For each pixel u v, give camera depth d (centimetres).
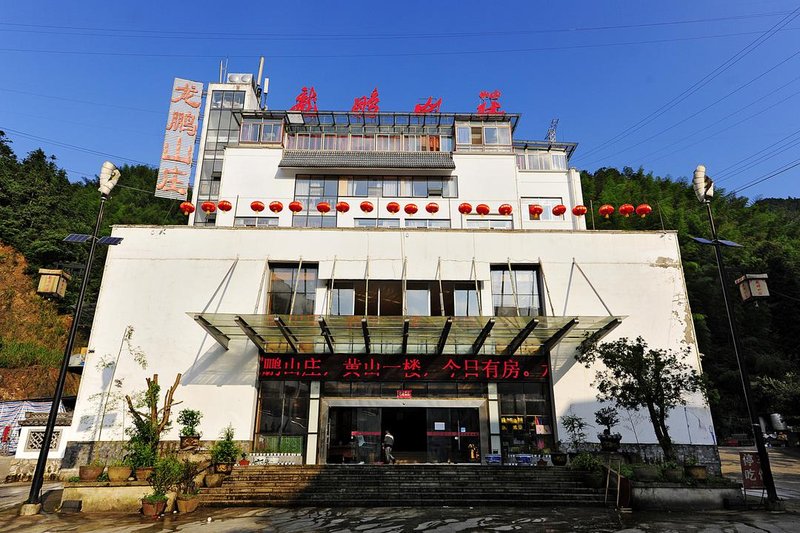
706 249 4816
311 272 1850
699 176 1417
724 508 1170
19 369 2967
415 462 1638
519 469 1414
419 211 2811
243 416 1634
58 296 1245
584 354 1625
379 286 1830
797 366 3622
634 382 1366
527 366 1723
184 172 3600
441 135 3131
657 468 1245
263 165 2909
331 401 1686
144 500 1095
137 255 1805
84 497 1136
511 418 1683
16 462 1588
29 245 3778
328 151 3031
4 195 3978
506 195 2861
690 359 1703
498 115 3080
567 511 1131
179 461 1238
